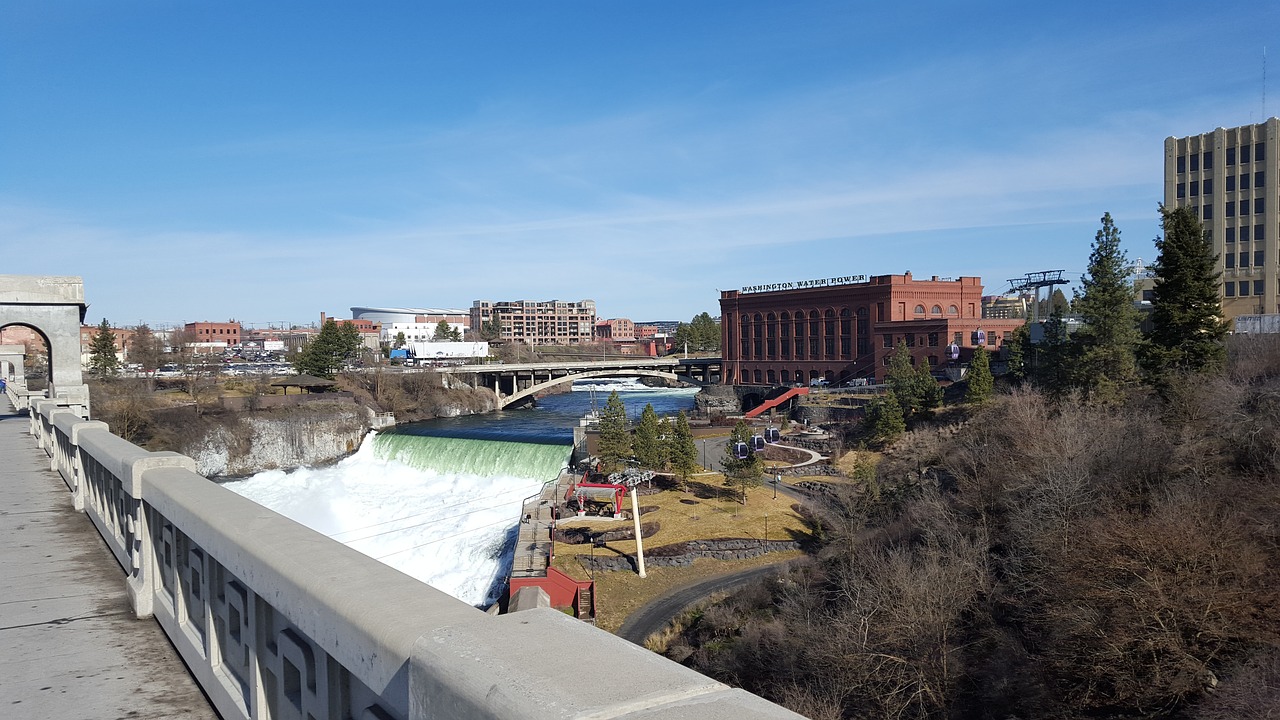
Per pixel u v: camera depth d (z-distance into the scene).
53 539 11.17
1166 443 36.47
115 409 83.31
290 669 4.67
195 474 7.71
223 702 5.71
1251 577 23.91
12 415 36.31
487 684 2.46
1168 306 48.41
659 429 64.88
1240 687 20.92
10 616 7.99
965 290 114.56
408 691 2.96
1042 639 27.84
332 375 120.69
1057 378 58.56
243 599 5.40
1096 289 54.72
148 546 7.99
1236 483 31.03
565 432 101.25
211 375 118.81
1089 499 33.00
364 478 80.94
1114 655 24.16
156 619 7.96
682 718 2.14
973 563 32.78
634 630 38.66
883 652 28.00
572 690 2.34
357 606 3.51
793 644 32.00
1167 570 24.45
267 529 5.10
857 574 34.88
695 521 52.62
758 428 86.19
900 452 58.31
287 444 91.62
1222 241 76.62
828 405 90.62
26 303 32.12
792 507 55.19
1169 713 22.91
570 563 46.09
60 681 6.42
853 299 115.06
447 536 60.09
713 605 40.06
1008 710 25.64
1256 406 38.16
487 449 75.56
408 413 117.12
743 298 133.88
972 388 66.50
